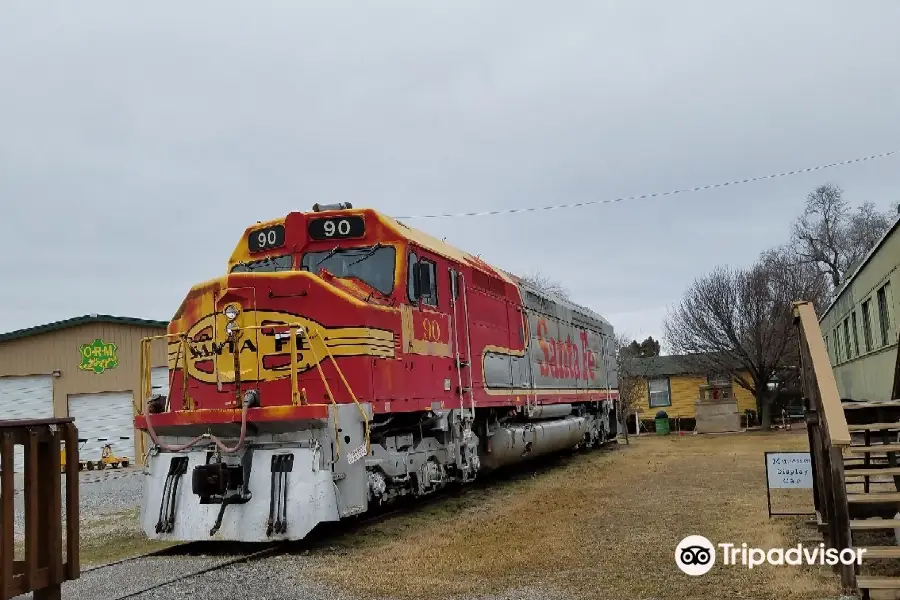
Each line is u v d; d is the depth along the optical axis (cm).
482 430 1408
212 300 996
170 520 911
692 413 4553
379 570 758
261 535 859
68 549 584
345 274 1066
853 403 805
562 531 924
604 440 2492
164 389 2827
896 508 787
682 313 3888
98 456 2791
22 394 2811
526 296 1709
